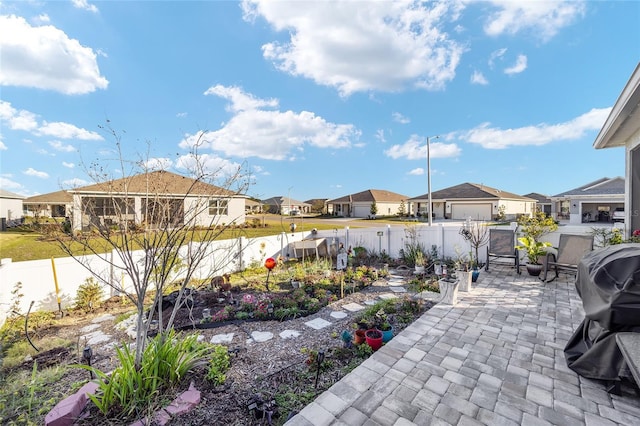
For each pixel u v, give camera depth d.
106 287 5.84
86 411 2.47
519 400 2.62
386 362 3.26
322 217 40.78
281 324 4.58
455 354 3.42
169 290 6.15
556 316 4.52
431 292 5.84
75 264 5.53
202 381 2.94
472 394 2.71
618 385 2.65
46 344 3.92
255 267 8.45
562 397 2.65
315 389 2.86
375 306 4.96
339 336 4.08
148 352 2.79
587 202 22.30
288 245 9.94
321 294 5.89
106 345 3.93
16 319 4.64
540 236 7.41
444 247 8.88
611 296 2.54
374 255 9.87
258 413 2.44
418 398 2.66
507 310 4.80
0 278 4.53
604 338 2.75
